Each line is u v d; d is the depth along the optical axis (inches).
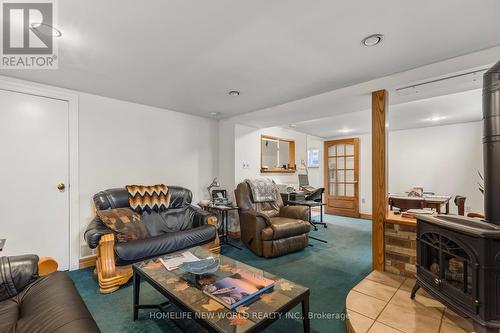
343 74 94.3
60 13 57.1
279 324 69.6
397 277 91.8
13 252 96.0
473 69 80.6
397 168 216.2
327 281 96.4
